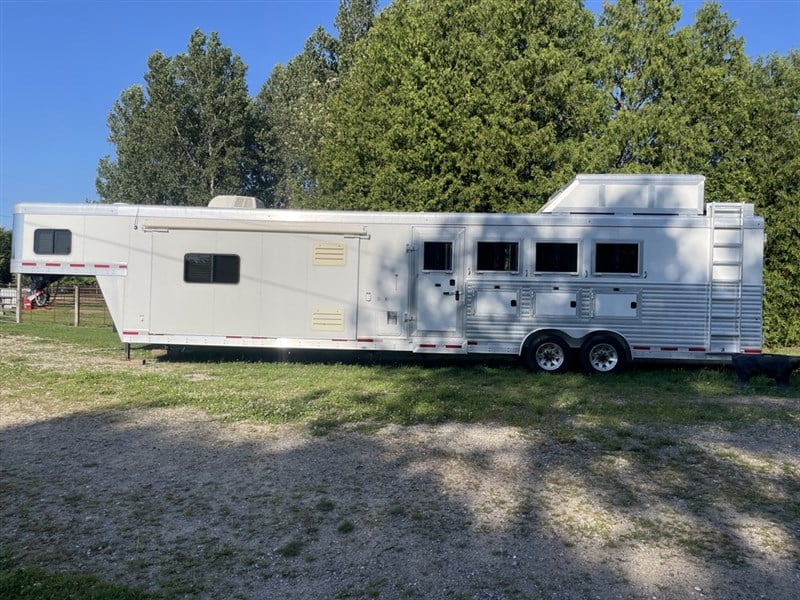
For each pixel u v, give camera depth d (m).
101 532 4.57
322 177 23.67
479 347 11.77
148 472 5.86
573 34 19.09
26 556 4.19
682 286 11.36
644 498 5.32
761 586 3.86
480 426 7.68
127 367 12.05
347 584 3.87
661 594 3.76
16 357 13.13
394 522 4.78
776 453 6.68
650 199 11.57
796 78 19.53
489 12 18.08
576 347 11.66
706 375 11.54
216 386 9.96
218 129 41.56
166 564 4.11
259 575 3.97
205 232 12.14
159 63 41.12
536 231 11.65
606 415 8.26
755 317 11.26
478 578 3.95
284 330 12.09
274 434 7.17
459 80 17.61
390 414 8.11
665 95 18.02
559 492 5.45
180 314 12.20
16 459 6.23
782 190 17.42
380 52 20.25
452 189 17.48
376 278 11.95
